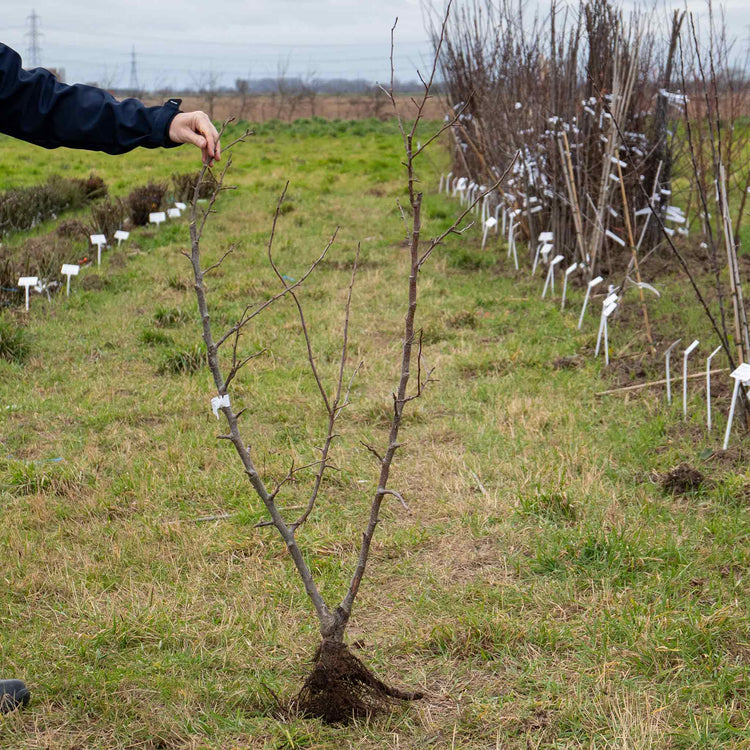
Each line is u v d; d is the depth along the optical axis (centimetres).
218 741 267
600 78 880
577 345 666
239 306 825
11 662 304
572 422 512
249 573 368
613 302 619
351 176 1819
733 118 703
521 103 974
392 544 389
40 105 234
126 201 1309
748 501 411
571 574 356
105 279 916
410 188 251
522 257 982
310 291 868
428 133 2541
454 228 255
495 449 486
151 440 521
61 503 441
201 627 327
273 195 1527
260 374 634
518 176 996
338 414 554
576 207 805
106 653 311
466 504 421
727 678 284
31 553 386
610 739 260
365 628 329
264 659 306
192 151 2394
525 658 302
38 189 1341
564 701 276
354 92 7106
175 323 771
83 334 743
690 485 428
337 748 263
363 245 1102
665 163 915
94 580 364
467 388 592
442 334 718
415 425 536
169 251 1073
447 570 368
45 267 890
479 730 270
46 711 281
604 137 806
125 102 238
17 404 573
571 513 407
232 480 461
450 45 1198
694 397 541
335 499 442
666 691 280
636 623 314
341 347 691
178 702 285
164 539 403
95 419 550
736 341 491
